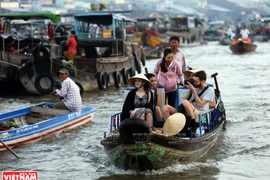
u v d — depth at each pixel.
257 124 24.03
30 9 91.38
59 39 42.91
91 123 24.86
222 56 75.62
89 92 36.72
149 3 163.50
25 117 23.77
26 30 56.09
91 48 41.97
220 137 21.50
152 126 16.92
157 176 16.50
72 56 36.09
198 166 17.52
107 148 16.48
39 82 34.78
